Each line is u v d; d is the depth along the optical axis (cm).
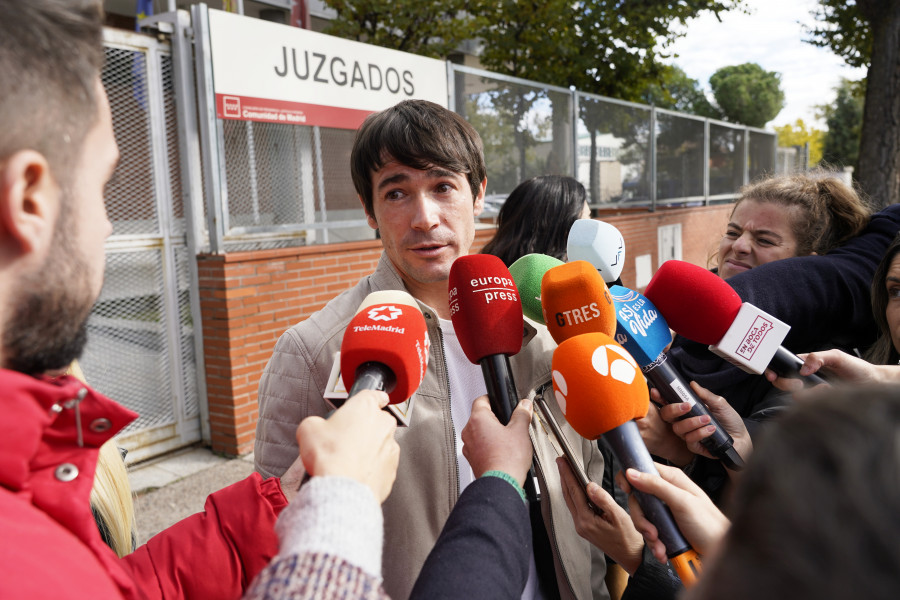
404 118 149
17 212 60
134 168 414
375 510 72
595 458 166
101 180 70
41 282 63
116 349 412
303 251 468
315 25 1049
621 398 105
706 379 165
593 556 165
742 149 1434
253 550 103
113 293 408
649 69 1168
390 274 157
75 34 64
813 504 44
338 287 495
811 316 170
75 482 69
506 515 96
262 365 449
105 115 70
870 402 47
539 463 144
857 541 42
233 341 430
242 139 443
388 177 150
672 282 135
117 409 70
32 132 60
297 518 69
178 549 101
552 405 156
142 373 427
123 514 129
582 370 107
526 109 748
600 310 119
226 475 415
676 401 126
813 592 43
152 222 426
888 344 171
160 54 421
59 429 69
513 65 1113
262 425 145
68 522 67
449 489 143
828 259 182
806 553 43
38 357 67
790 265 174
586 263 122
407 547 138
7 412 63
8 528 58
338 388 112
